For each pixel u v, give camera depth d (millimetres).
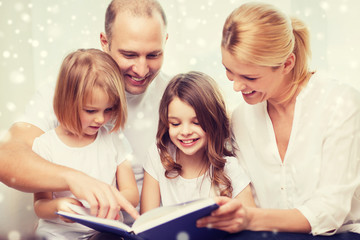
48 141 1114
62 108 1075
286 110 1057
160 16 1175
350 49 1569
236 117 1179
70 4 1710
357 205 1011
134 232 729
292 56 949
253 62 892
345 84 1024
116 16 1153
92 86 1031
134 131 1312
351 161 971
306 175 1020
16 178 956
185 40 1730
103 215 866
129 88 1219
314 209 911
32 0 1663
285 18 922
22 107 1669
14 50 1651
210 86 1144
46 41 1694
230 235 861
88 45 1742
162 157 1176
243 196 1137
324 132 1000
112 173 1149
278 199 1097
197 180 1170
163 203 1186
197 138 1124
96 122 1070
